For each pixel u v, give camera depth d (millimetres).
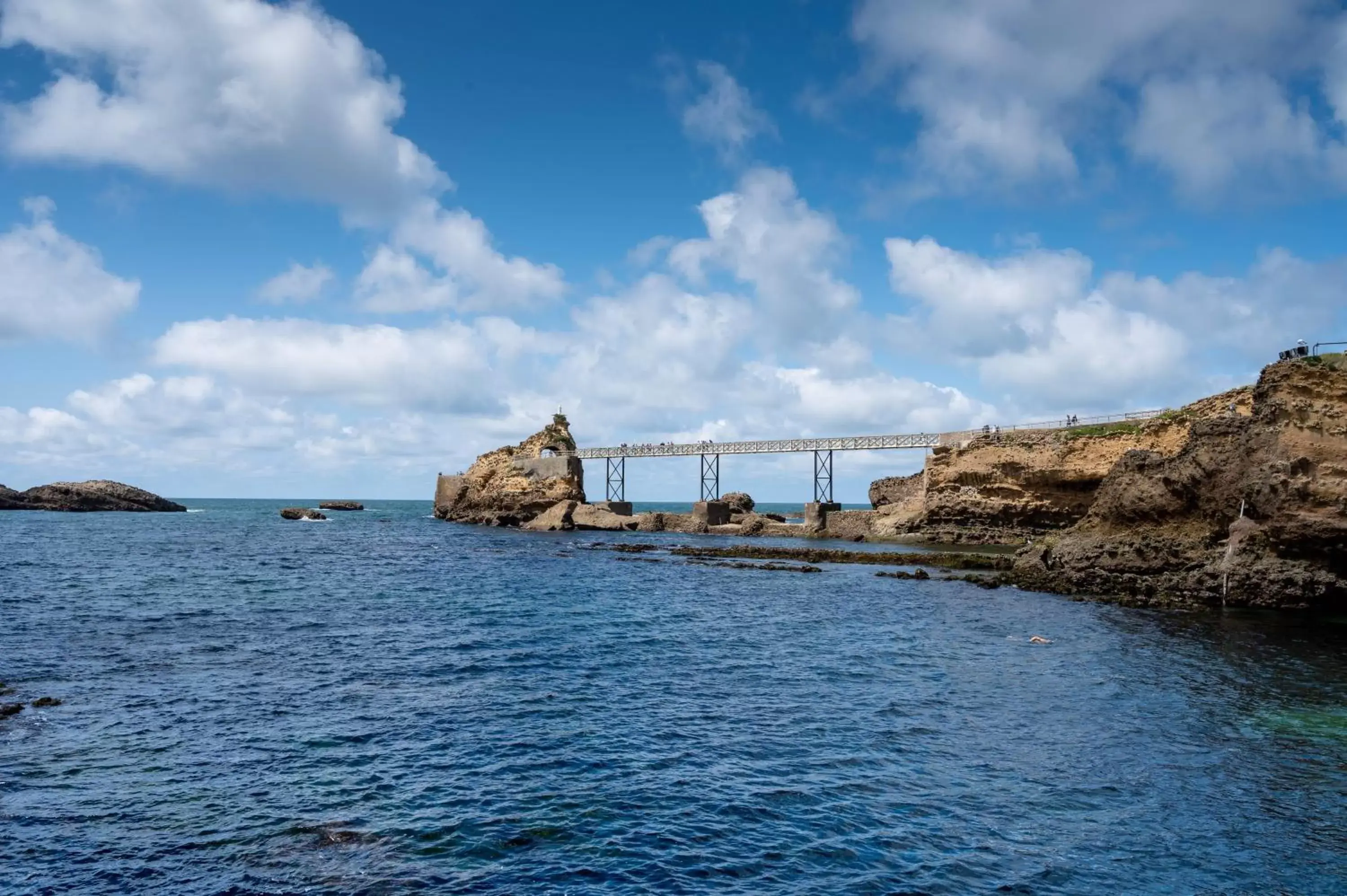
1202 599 41719
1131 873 13555
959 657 29891
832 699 23891
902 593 49906
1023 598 47250
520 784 16859
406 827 14766
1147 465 49281
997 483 85375
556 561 70812
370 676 25891
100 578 51250
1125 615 39969
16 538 88062
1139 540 47094
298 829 14648
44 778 16828
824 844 14305
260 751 18688
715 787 16797
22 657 27812
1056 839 14664
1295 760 18766
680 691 24750
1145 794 16750
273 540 91188
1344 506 36656
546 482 129625
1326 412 38219
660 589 51906
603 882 12883
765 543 97438
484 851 13906
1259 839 14789
